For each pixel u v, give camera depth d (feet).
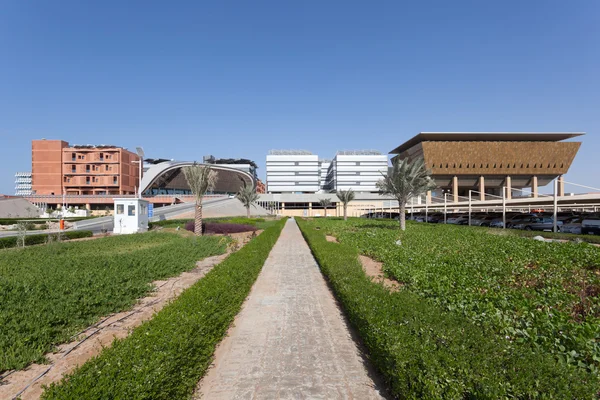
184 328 13.10
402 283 29.19
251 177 376.48
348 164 404.16
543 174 241.35
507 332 15.55
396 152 302.45
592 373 11.14
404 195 96.89
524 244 50.96
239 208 230.89
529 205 112.88
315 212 357.61
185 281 31.04
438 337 12.70
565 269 31.24
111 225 112.78
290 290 28.58
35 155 269.44
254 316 21.76
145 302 24.32
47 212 184.65
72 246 51.67
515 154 234.99
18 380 13.37
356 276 25.39
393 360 11.85
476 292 22.67
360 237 69.62
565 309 19.67
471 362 10.75
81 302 21.85
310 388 13.10
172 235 71.46
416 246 52.54
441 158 236.22
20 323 17.67
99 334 18.44
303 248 59.77
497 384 9.34
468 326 14.20
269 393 12.75
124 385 9.17
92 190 277.03
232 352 16.35
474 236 69.00
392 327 14.08
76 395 8.59
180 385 11.48
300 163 412.16
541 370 10.06
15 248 52.65
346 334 18.69
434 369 10.36
